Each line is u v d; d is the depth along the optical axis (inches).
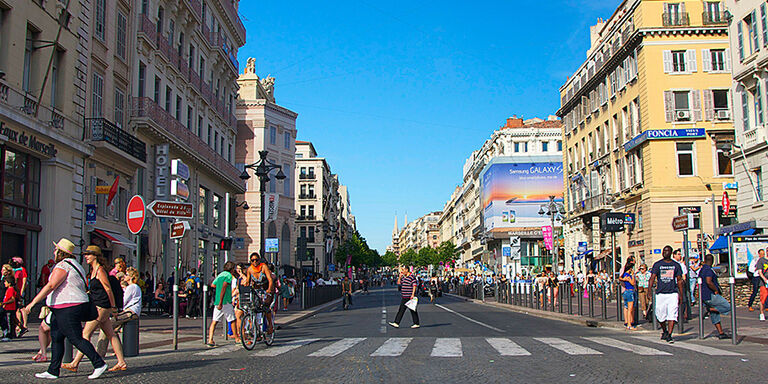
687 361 386.6
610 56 1726.1
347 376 335.3
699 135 1472.7
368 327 739.4
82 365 395.9
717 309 542.6
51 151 834.2
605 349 458.9
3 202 748.0
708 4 1510.8
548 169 3110.2
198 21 1419.8
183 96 1366.9
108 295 354.9
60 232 856.3
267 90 2965.1
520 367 364.2
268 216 1128.2
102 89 1011.9
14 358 422.0
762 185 1111.0
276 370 361.1
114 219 1043.9
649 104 1496.1
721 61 1497.3
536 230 3070.9
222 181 1606.8
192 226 1382.9
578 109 2068.2
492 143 3459.6
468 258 4576.8
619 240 1711.4
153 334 622.5
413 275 721.6
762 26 1095.6
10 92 746.8
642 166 1547.7
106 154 979.9
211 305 1008.2
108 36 1029.8
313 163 4013.3
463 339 553.3
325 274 3801.7
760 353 431.2
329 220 4439.0
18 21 772.6
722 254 1322.6
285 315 971.9
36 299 323.9
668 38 1505.9
